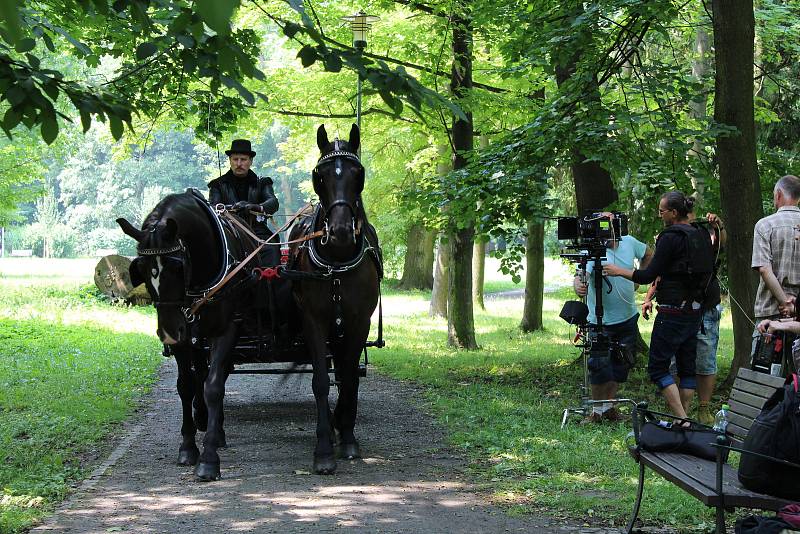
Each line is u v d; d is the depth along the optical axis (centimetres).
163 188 8006
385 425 937
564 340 1852
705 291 816
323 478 693
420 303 3097
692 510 579
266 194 884
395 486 666
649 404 1016
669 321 809
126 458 769
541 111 1147
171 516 582
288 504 612
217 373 712
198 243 687
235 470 721
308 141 2067
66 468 719
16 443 802
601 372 911
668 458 520
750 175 1023
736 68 1014
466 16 1434
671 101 1196
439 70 1575
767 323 625
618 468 704
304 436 879
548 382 1242
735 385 554
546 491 641
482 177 1147
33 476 679
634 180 1074
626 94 1177
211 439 697
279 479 688
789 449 434
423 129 1764
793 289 730
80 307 2377
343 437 778
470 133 1579
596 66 1127
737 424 536
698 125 1305
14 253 8031
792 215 739
